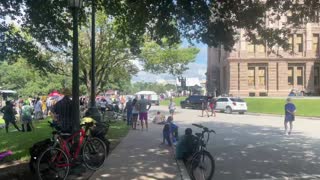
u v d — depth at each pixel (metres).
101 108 30.59
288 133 23.28
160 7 13.77
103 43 34.72
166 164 12.54
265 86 80.31
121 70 42.97
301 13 13.74
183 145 12.14
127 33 18.81
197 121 34.31
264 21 14.59
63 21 18.22
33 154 9.93
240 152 16.11
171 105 38.38
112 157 13.77
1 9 17.09
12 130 26.23
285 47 15.12
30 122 23.91
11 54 19.20
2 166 12.05
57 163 9.89
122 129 24.72
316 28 79.56
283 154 15.60
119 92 99.75
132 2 14.88
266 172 12.05
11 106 24.78
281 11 13.98
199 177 10.48
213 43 14.55
